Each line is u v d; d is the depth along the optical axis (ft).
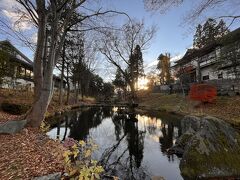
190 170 19.79
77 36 88.28
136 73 108.47
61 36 37.47
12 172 14.90
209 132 22.03
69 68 98.63
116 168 23.41
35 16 33.42
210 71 103.55
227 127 23.21
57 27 32.48
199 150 20.70
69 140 21.59
